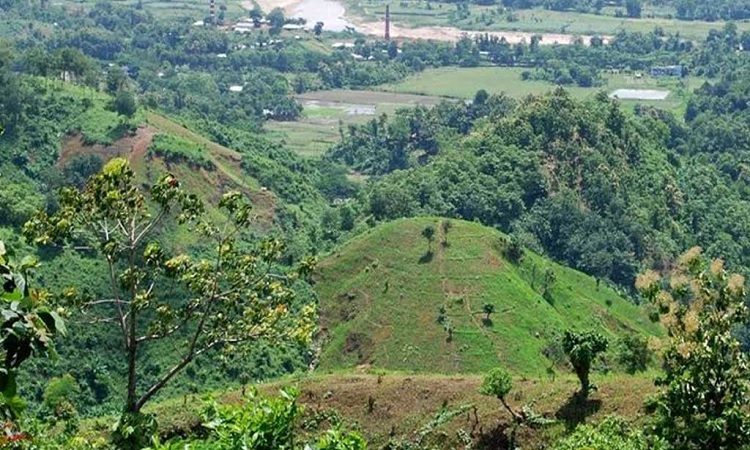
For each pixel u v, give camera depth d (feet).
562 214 302.25
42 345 29.91
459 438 111.65
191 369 198.29
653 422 87.76
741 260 299.17
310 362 230.07
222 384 198.49
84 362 194.18
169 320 99.14
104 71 561.02
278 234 308.19
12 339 29.40
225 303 101.04
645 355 129.59
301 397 120.98
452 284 247.70
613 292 273.75
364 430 116.78
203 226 103.91
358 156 456.45
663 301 82.94
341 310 249.75
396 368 223.51
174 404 117.19
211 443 38.60
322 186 395.75
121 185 104.01
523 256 265.95
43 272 218.59
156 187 100.27
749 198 341.82
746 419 78.13
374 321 239.50
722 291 81.35
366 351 232.32
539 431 108.88
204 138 381.19
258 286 102.53
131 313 96.48
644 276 84.33
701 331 79.71
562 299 257.34
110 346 200.95
